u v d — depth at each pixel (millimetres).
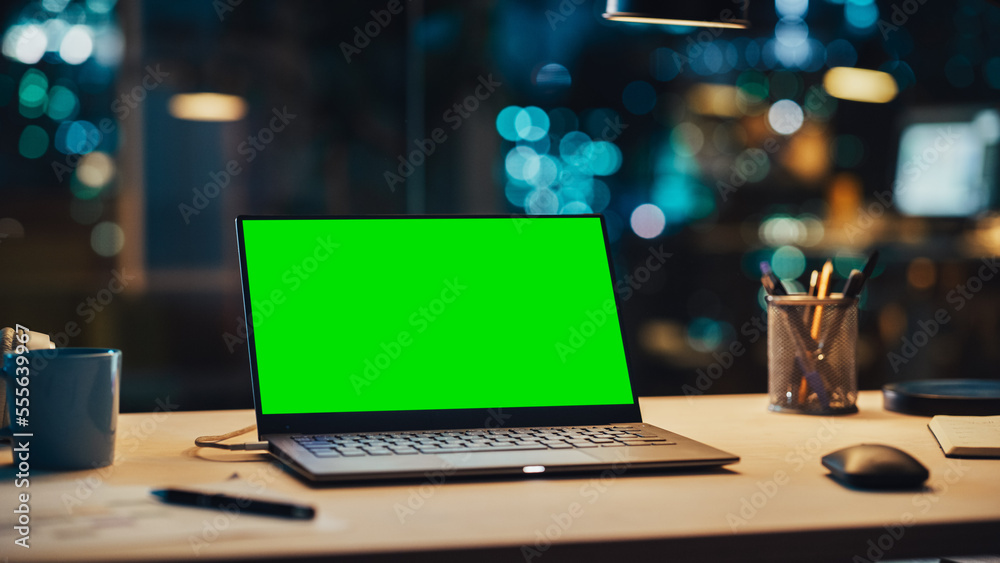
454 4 4281
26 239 4125
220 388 3996
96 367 847
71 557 585
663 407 1244
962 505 737
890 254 4160
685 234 4352
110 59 4246
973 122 4402
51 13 4148
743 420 1142
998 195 4324
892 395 1203
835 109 4465
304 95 4531
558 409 1016
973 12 4395
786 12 4410
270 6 4449
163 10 4301
